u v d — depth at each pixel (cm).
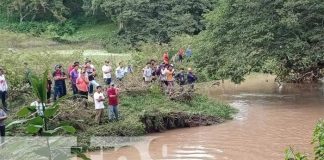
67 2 6625
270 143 1631
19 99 1917
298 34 2695
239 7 2742
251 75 4047
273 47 2667
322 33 2639
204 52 2908
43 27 6016
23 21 6172
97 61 2759
